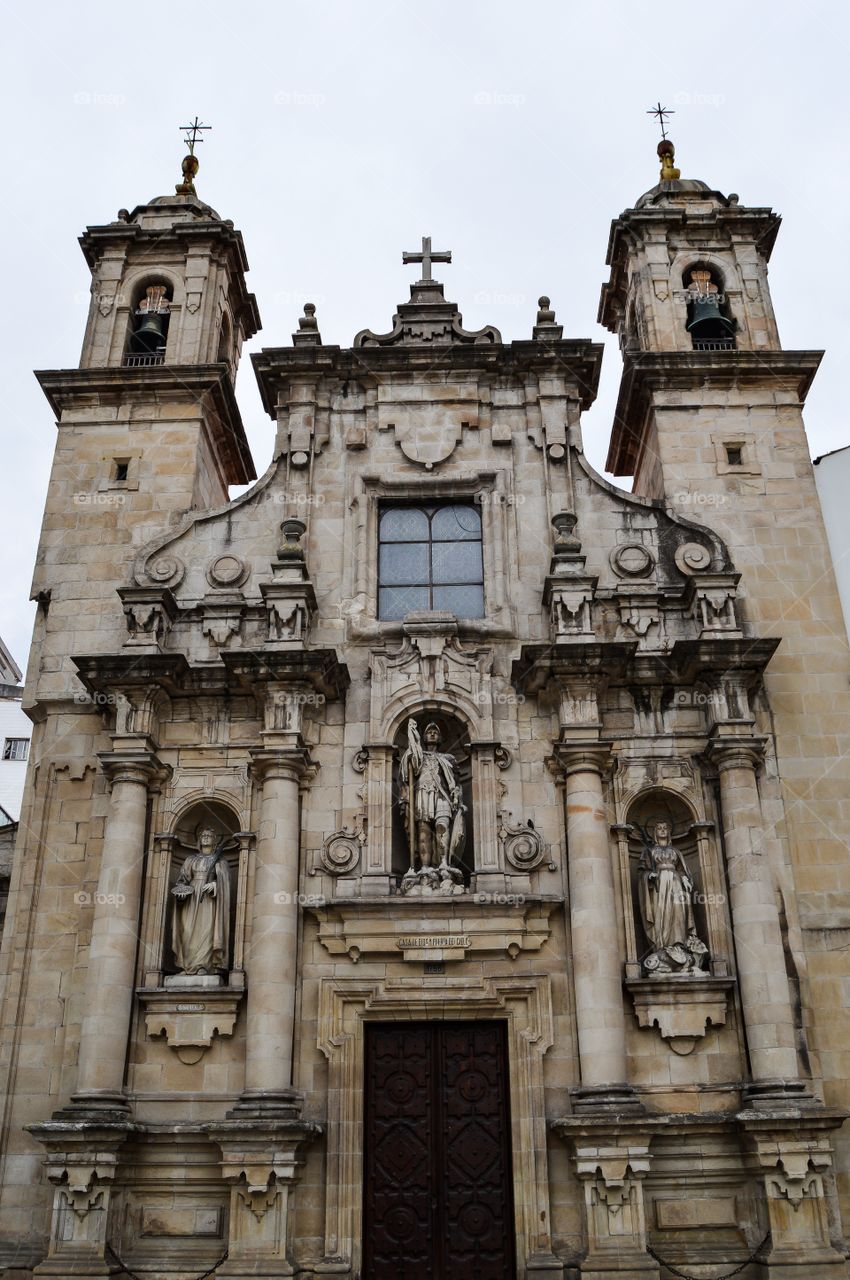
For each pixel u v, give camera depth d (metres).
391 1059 20.80
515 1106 19.98
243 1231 18.81
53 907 21.92
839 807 22.33
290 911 20.92
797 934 21.20
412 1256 19.44
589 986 20.11
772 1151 18.95
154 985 20.94
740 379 26.66
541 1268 18.80
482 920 21.06
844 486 26.22
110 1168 19.09
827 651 23.72
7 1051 20.91
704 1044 20.45
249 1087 19.70
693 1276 18.86
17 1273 19.28
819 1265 18.31
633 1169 18.86
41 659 24.11
